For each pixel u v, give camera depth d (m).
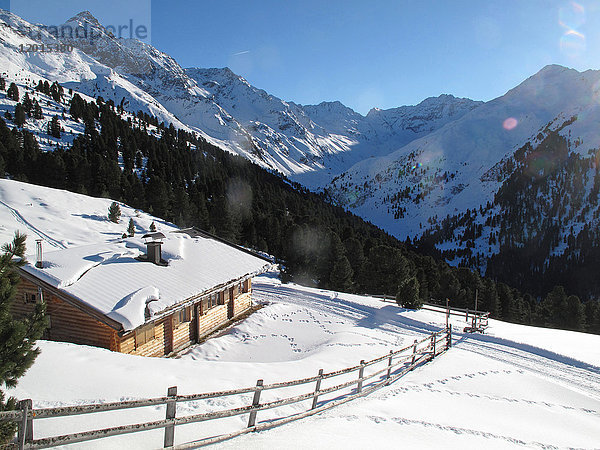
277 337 19.33
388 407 9.13
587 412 11.70
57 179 63.34
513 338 20.00
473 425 8.84
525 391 12.82
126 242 20.73
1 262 4.97
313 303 26.53
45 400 7.09
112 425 6.42
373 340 18.56
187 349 17.14
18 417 3.95
